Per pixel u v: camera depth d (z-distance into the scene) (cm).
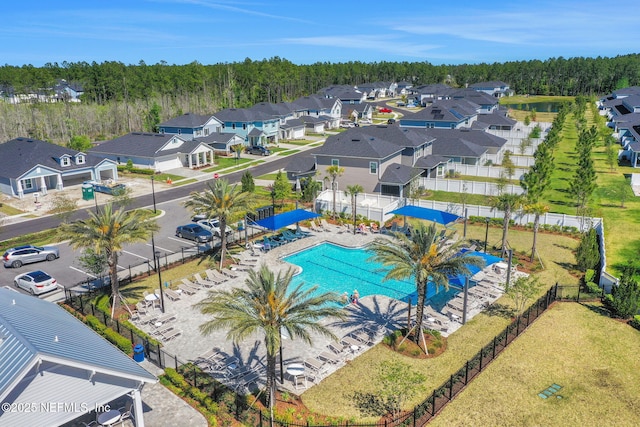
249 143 9769
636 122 9731
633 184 6619
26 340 1697
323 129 12081
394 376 2169
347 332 2953
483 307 3297
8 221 5197
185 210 5619
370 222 5059
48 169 6247
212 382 2397
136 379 1867
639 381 2453
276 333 2112
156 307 3259
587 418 2181
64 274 3847
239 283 3653
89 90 14338
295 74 19662
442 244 2784
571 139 10094
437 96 15625
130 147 7950
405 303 3378
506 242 4303
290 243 4541
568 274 3816
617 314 3138
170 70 18012
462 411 2231
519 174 7119
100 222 3083
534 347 2775
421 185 6444
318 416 2175
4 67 17300
